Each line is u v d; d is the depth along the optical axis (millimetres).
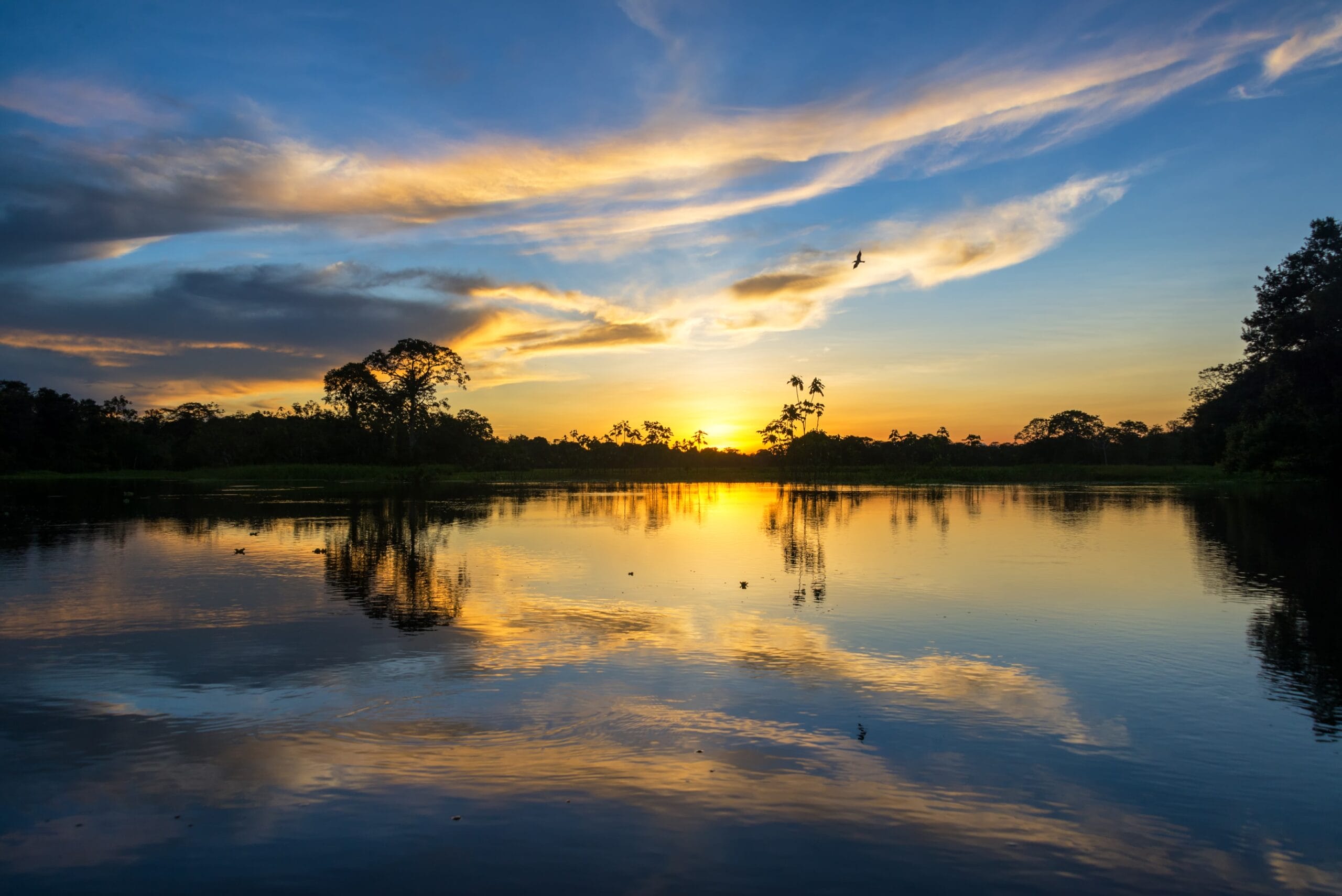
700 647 13062
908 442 132625
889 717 9828
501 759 8523
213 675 11508
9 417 103312
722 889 6086
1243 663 12273
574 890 6070
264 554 24156
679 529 33844
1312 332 49781
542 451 144500
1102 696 10672
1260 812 7449
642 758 8555
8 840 6852
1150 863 6539
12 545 26078
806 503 53500
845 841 6820
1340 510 41156
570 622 14891
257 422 128375
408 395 105250
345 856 6566
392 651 12805
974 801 7617
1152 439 141000
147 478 94688
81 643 13281
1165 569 21625
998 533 32125
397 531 31672
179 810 7391
